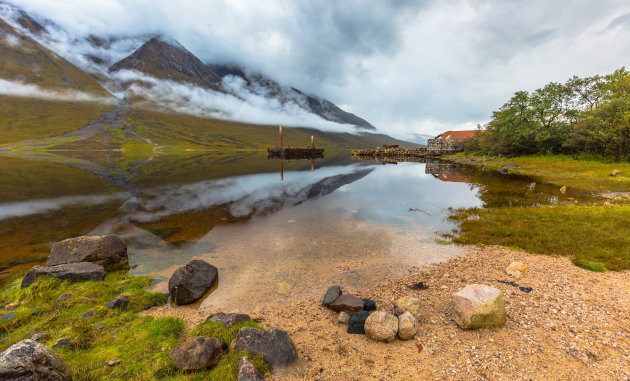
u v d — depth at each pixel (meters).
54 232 15.05
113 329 6.62
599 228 14.08
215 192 29.42
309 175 47.59
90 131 181.50
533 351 5.88
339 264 11.37
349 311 7.70
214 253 12.47
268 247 13.27
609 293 8.27
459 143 109.75
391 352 6.09
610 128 40.38
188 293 8.39
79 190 28.67
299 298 8.76
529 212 18.00
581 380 5.05
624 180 30.25
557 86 58.00
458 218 18.09
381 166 66.69
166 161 74.25
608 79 54.81
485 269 10.53
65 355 5.47
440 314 7.56
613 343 6.00
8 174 39.03
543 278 9.48
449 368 5.54
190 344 5.36
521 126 58.38
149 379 4.93
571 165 42.78
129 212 19.89
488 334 6.52
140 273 10.30
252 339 5.63
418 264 11.30
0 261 11.13
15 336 6.23
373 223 17.48
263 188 32.72
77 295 8.20
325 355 6.02
